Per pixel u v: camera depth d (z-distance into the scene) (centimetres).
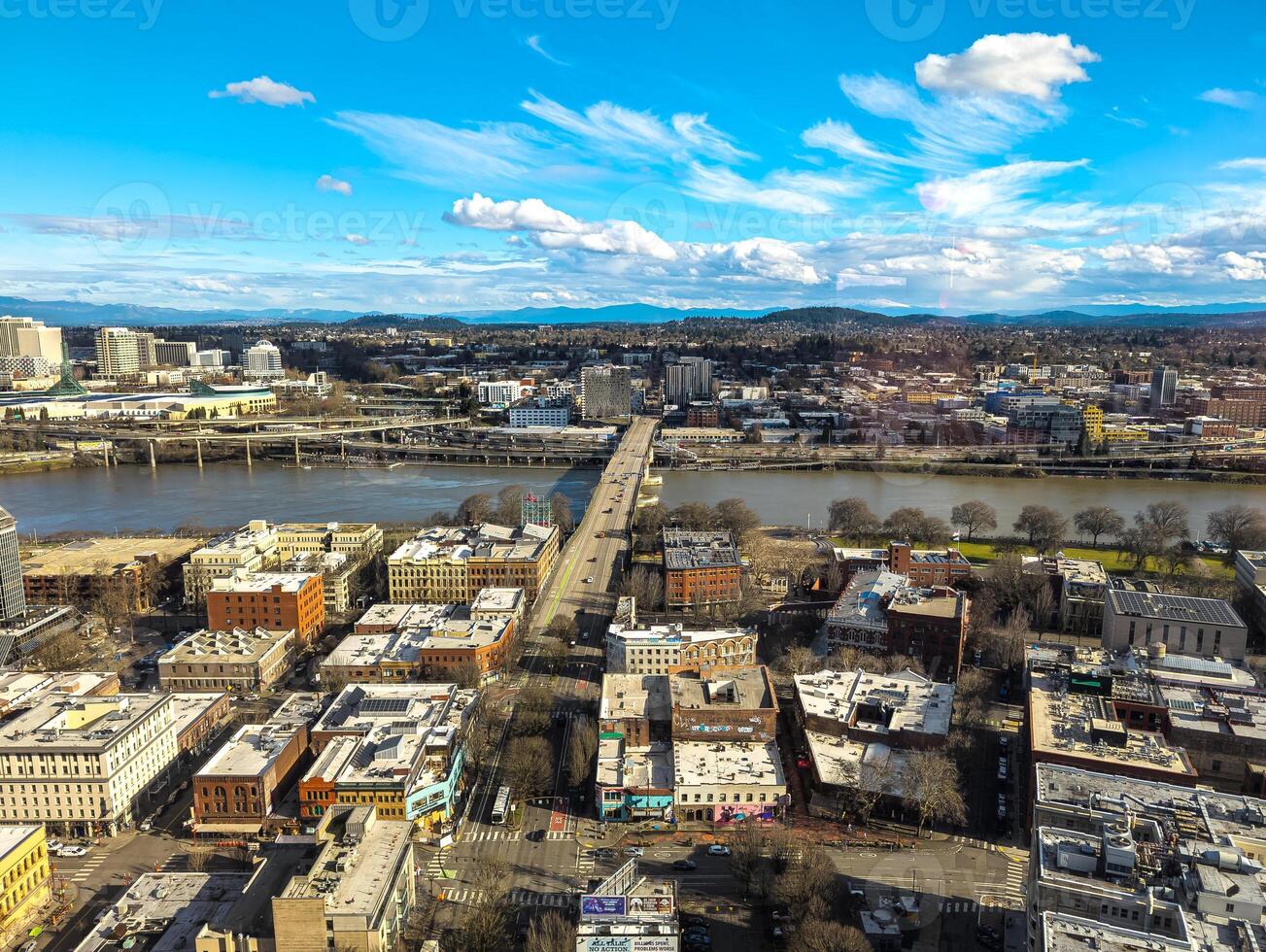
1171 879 18050
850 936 19725
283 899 18900
